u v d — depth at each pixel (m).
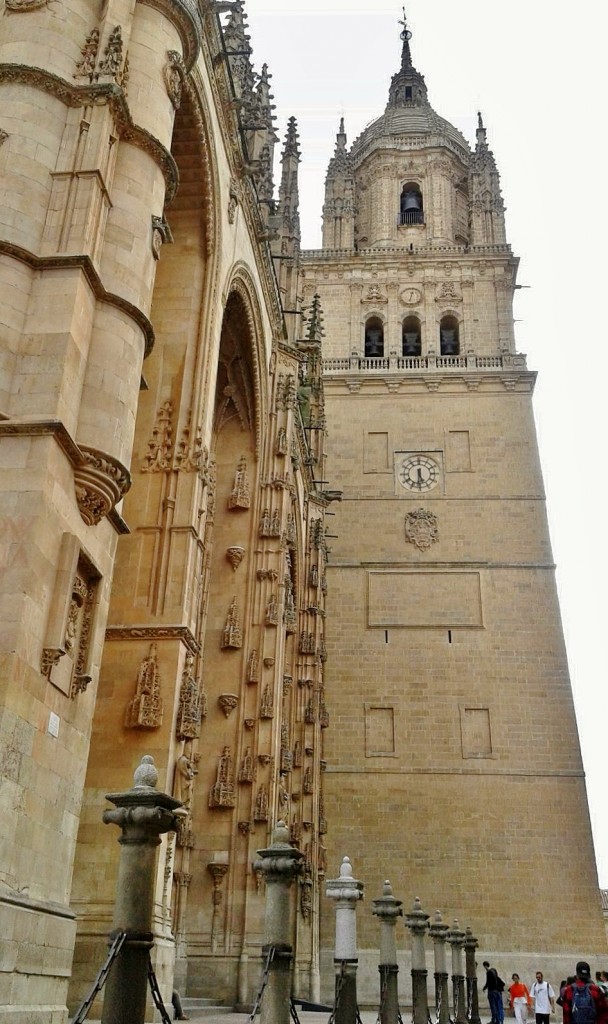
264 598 34.00
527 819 47.03
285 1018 11.42
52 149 17.41
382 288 62.66
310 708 44.69
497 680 50.31
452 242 64.94
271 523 35.06
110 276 17.61
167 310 25.91
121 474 16.55
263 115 37.47
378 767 48.69
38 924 13.26
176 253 26.50
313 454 51.62
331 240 65.56
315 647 45.84
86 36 18.95
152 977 8.84
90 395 16.53
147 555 23.02
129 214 18.34
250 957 28.73
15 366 15.62
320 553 49.41
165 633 21.98
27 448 14.96
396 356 59.91
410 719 49.78
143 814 9.23
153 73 20.19
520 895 45.44
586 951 44.09
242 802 31.14
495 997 32.88
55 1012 13.46
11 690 13.23
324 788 48.28
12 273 16.08
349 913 16.02
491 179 66.31
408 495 55.41
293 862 12.11
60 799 14.60
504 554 53.41
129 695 21.39
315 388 52.12
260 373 35.03
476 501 54.94
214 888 29.72
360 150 71.56
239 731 31.88
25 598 13.84
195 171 26.31
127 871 9.10
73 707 15.27
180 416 24.67
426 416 57.62
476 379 58.28
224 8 32.59
